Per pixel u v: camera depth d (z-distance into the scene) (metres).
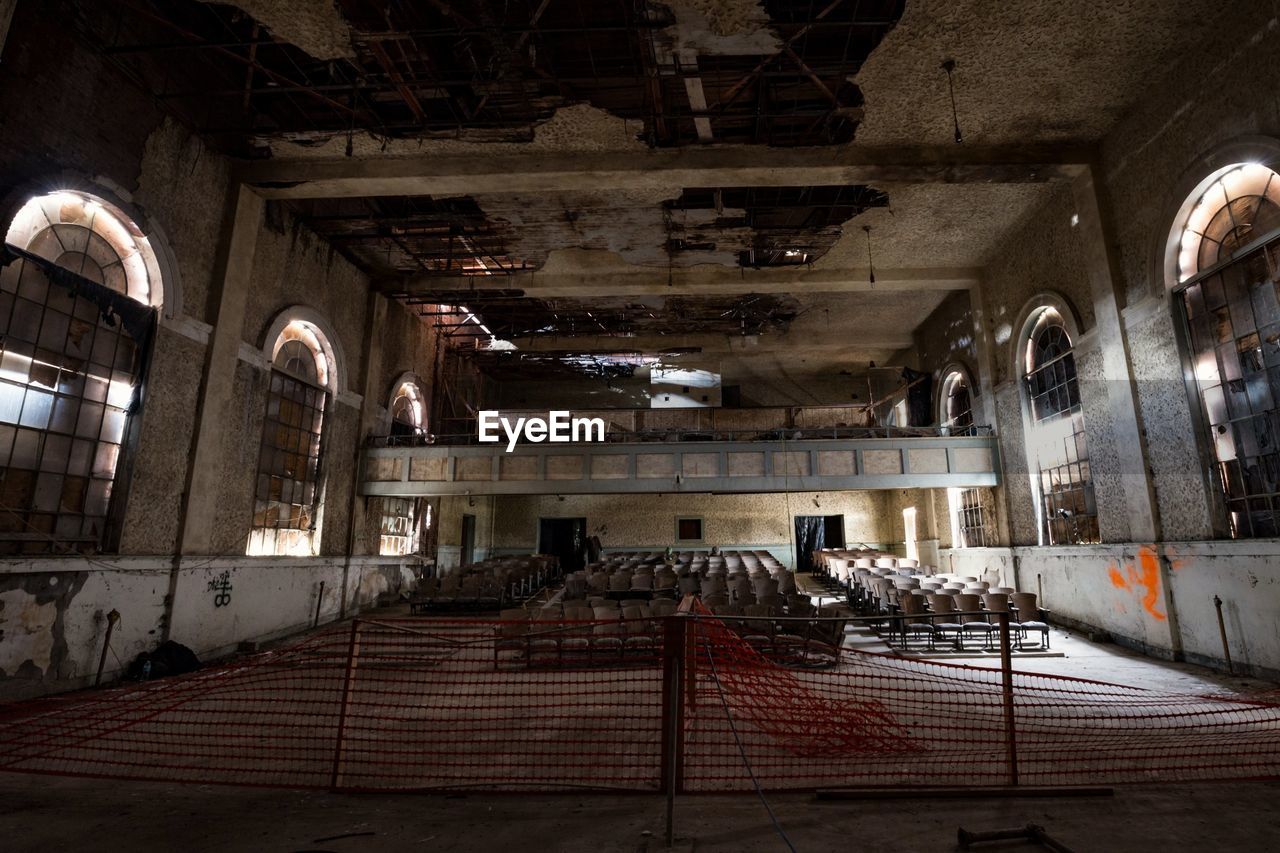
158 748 5.07
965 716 5.07
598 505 24.89
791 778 4.21
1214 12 7.91
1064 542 12.17
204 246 9.98
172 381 9.27
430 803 3.85
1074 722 5.69
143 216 8.76
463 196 12.62
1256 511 7.91
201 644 9.56
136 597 8.52
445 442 15.77
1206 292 8.62
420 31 8.01
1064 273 11.88
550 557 20.17
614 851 3.18
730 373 24.58
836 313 18.73
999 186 11.93
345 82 9.44
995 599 9.85
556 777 4.23
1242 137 7.68
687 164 10.62
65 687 7.47
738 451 14.80
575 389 25.22
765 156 10.58
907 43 8.40
